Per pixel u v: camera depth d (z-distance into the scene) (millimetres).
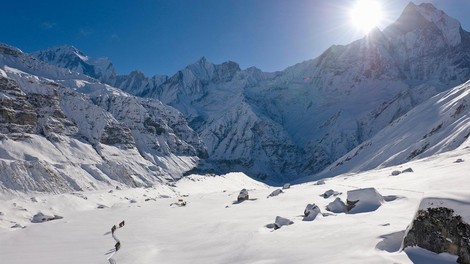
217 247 25719
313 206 30859
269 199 52906
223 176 166750
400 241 17281
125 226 46031
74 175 143500
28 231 47625
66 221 55406
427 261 14430
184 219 45875
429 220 15445
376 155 175625
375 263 14945
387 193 35094
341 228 22641
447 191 16641
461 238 14281
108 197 92500
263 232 27000
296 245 20875
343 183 62750
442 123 152375
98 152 196625
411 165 80500
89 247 35562
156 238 34812
